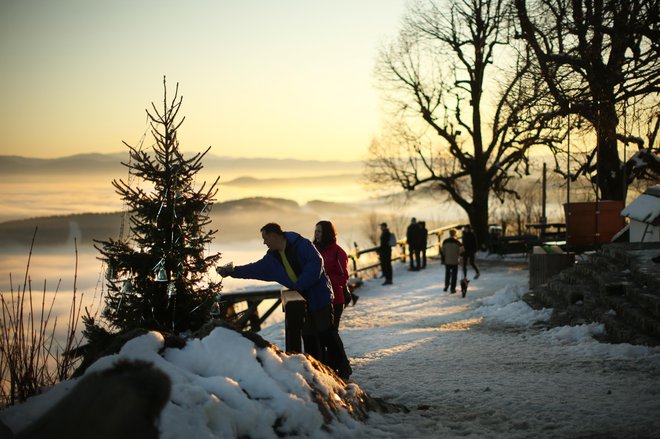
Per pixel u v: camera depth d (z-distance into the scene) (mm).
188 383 3818
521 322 13320
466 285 20172
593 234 21219
